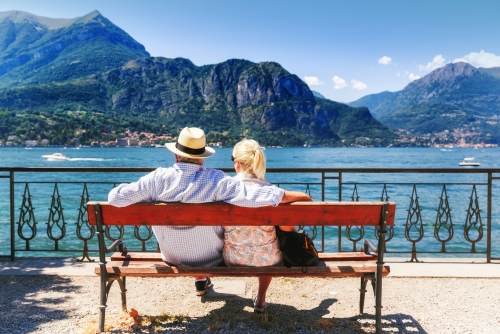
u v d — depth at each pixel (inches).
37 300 151.6
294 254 122.4
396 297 154.7
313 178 1503.4
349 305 147.1
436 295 156.6
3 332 123.6
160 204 113.3
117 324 128.0
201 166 119.0
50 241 436.8
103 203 113.9
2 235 473.1
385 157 4970.5
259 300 134.5
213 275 119.3
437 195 932.0
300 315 137.7
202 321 131.5
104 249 119.8
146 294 158.4
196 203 113.1
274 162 3597.4
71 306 145.6
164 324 129.0
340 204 112.7
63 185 1213.7
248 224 114.0
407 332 124.6
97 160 3757.4
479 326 128.8
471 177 1696.6
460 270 184.5
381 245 116.3
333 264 127.0
